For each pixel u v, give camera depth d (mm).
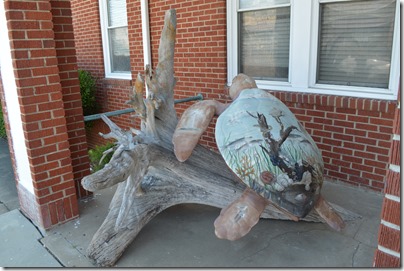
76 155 3666
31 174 3066
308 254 2705
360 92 3719
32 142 2955
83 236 3080
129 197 2607
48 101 2984
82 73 6855
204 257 2713
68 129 3559
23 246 2965
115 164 2447
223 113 2611
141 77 2662
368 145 3701
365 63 3719
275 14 4285
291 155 2254
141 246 2875
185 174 2902
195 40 5012
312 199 2264
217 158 3113
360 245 2793
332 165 4016
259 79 4617
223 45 4695
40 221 3176
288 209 2193
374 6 3533
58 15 3312
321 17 3889
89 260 2732
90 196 3824
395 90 3477
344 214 3154
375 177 3727
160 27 5492
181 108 5500
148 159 2656
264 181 2176
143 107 2697
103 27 6742
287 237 2934
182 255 2746
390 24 3473
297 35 4027
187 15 5012
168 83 2969
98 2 6633
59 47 3367
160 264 2648
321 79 4086
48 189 3135
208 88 5047
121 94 6586
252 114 2469
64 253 2842
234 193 3020
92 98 7000
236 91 2957
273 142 2281
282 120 2465
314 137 4078
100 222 3303
